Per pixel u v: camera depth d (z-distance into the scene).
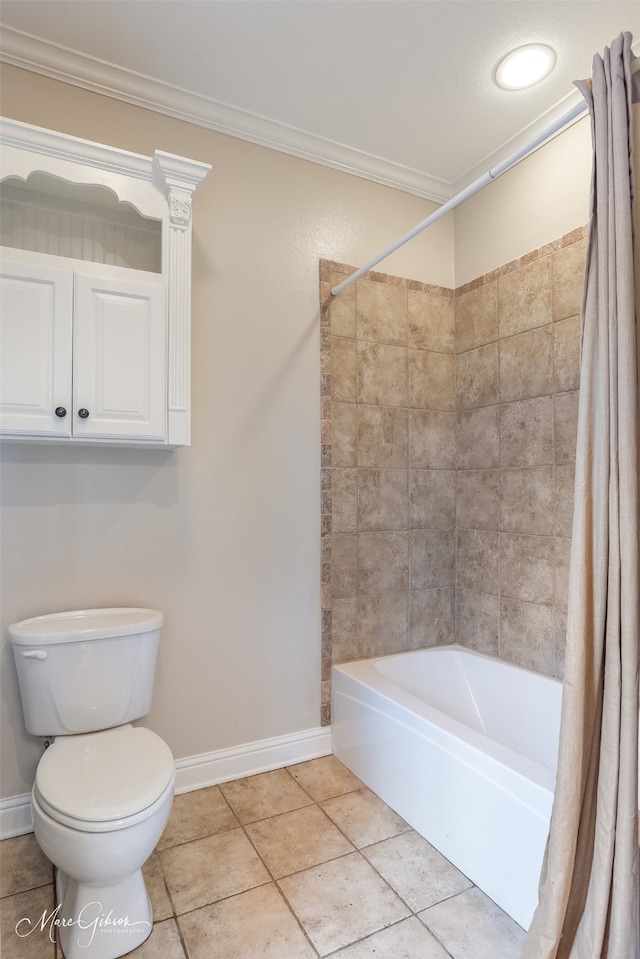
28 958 1.29
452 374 2.68
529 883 1.37
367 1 1.58
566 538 2.10
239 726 2.12
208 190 2.08
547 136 1.29
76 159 1.65
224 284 2.10
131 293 1.69
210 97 2.01
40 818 1.25
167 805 1.33
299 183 2.28
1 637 1.73
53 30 1.70
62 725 1.63
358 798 1.97
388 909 1.45
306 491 2.26
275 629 2.19
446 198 2.67
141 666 1.73
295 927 1.39
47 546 1.80
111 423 1.66
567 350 2.10
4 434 1.55
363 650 2.41
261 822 1.82
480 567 2.53
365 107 2.07
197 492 2.04
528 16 1.64
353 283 2.40
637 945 1.06
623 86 1.12
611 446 1.11
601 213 1.14
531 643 2.25
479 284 2.54
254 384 2.15
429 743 1.72
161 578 1.97
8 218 1.75
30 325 1.57
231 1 1.58
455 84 1.94
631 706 1.07
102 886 1.31
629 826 1.06
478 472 2.54
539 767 1.43
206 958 1.30
